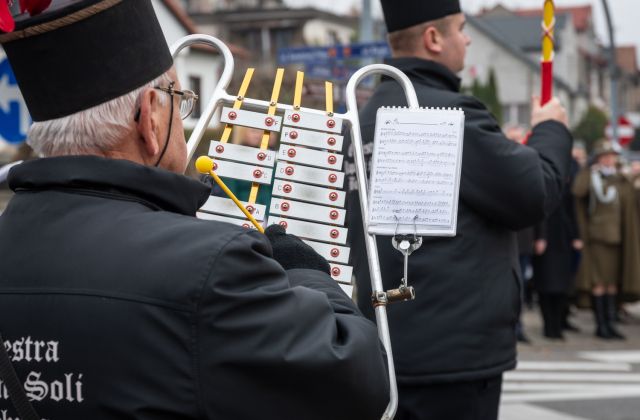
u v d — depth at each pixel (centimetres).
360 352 231
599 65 9294
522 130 1336
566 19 8031
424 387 416
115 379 217
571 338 1459
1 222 240
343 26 5875
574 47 8131
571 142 443
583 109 8050
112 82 238
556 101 445
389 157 321
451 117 321
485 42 6869
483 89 5528
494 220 420
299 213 334
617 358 1299
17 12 240
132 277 221
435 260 413
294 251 265
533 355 1316
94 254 226
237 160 338
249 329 219
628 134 2680
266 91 529
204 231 226
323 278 259
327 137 340
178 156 255
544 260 1347
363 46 1417
